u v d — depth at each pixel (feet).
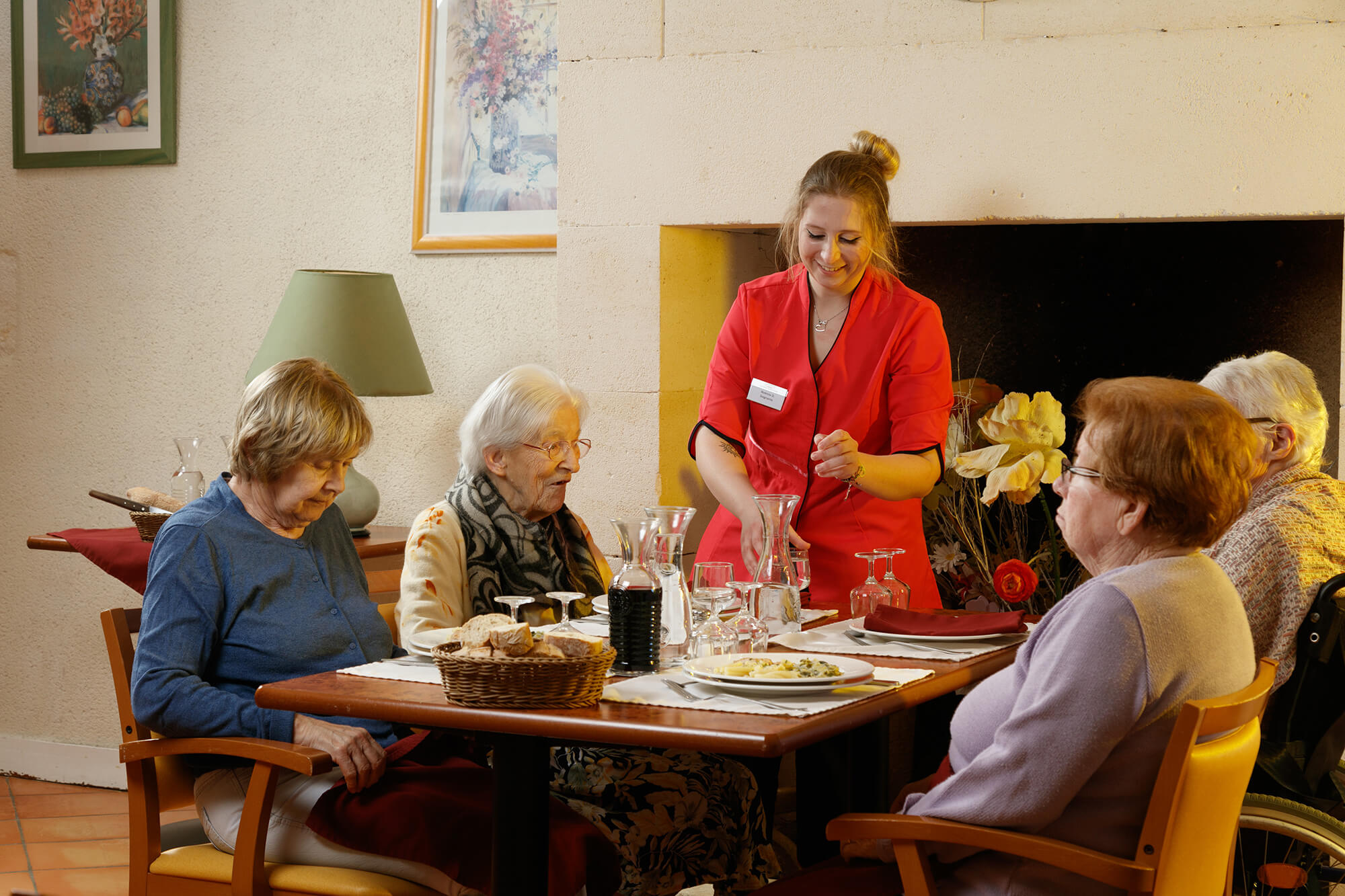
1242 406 7.31
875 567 9.52
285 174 13.57
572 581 8.31
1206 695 4.96
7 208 14.64
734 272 12.48
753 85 10.95
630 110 11.34
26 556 14.64
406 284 13.19
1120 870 4.78
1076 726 4.85
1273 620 6.94
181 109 13.92
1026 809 4.94
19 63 14.44
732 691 5.62
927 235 11.95
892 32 10.53
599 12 11.39
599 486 11.61
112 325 14.26
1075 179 10.11
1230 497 5.09
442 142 12.90
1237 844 7.27
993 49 10.26
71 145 14.28
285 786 6.66
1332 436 10.71
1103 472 5.19
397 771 6.58
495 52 12.68
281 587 6.96
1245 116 9.65
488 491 7.95
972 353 11.90
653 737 4.95
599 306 11.53
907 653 6.79
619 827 7.09
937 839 5.08
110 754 14.20
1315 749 7.00
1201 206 9.80
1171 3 9.78
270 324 12.53
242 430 6.89
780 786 11.46
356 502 11.77
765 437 9.92
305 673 6.89
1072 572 11.16
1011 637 7.23
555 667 5.29
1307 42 9.47
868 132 9.96
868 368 9.55
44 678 14.60
